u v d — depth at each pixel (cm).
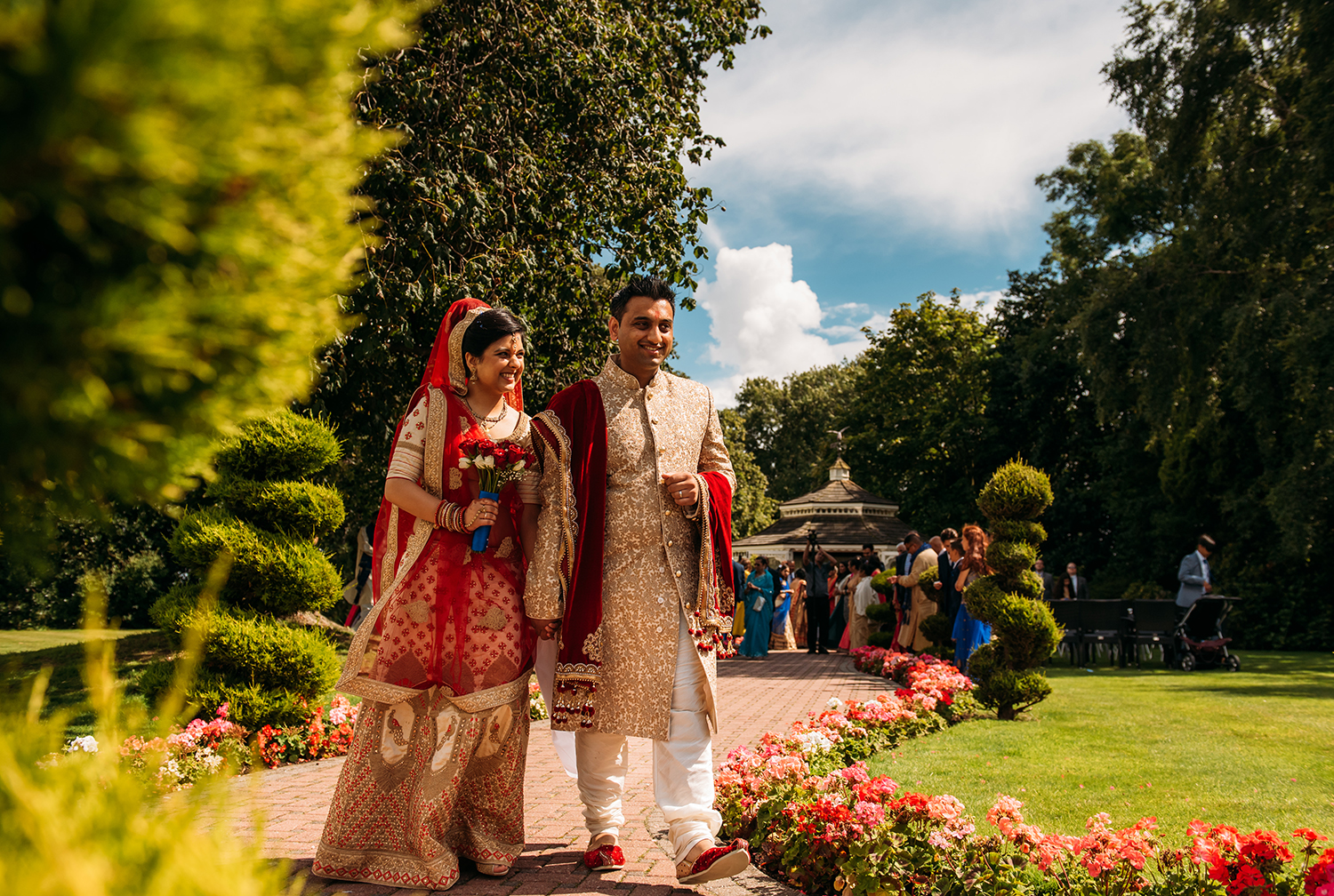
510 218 1110
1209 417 2281
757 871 361
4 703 100
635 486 340
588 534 333
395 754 314
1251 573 2205
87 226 77
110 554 2580
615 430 345
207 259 86
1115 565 2892
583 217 1300
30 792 82
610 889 319
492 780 333
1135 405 2562
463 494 335
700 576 338
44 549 98
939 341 4041
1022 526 863
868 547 1908
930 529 3797
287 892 109
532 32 1132
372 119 896
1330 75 1856
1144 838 304
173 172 73
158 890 84
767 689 1126
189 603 591
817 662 1641
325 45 83
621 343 357
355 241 98
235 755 107
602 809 347
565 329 1300
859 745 602
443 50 1043
